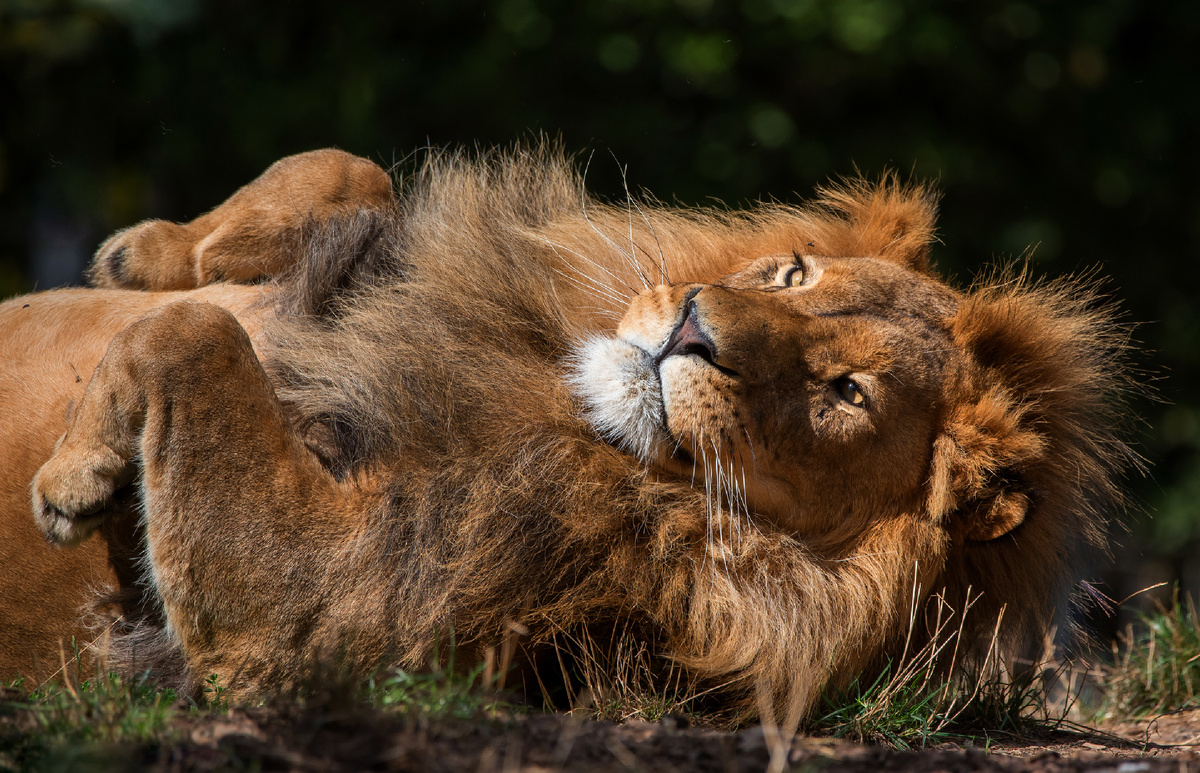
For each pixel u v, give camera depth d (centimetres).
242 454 622
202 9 2008
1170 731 796
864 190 932
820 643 693
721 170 2122
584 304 776
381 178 852
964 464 724
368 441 671
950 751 620
